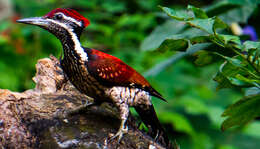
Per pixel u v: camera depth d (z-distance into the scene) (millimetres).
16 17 14289
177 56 9773
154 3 16234
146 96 6801
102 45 14562
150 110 6984
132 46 14766
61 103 7082
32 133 6152
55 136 6066
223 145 13039
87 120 6602
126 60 13648
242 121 5137
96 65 6203
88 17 14789
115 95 6414
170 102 13211
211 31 4418
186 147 12570
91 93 6531
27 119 6336
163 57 14055
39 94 7500
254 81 4504
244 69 4508
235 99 14461
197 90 14008
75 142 5996
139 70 13102
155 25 15297
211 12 9375
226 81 4980
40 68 8180
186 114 14039
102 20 15938
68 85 8047
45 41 13328
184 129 12250
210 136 13570
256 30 10750
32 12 14867
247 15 9188
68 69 6480
